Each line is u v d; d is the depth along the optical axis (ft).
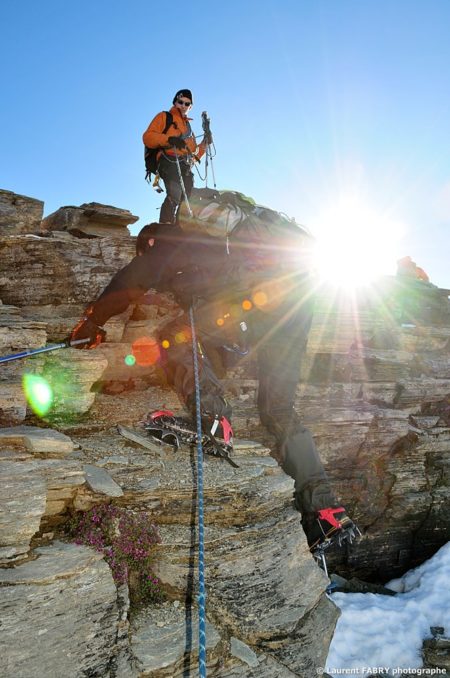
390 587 18.03
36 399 14.34
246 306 11.78
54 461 11.51
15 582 8.80
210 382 12.20
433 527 19.52
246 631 9.80
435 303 24.18
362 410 19.06
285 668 9.55
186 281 11.98
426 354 22.50
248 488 11.93
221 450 12.19
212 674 9.03
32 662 7.80
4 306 17.42
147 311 18.42
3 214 20.59
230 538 11.06
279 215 12.55
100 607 8.96
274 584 10.57
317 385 19.63
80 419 14.76
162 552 10.61
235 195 12.52
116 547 10.26
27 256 18.60
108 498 11.09
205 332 12.38
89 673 8.03
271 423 12.86
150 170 20.80
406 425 19.48
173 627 9.45
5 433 12.23
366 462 19.16
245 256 11.76
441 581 16.61
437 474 19.86
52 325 17.02
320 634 10.34
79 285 18.47
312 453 12.48
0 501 9.89
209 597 10.07
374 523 19.21
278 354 12.61
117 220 23.47
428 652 13.87
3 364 14.60
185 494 11.56
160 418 12.38
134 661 8.59
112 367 17.11
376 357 20.81
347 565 18.90
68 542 10.35
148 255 12.18
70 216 22.67
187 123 21.01
